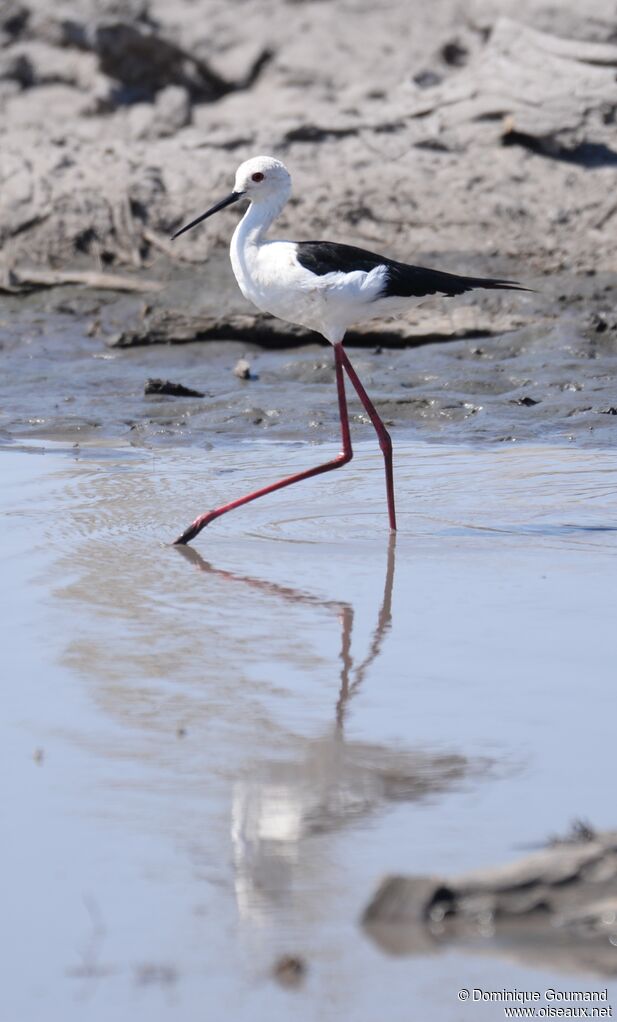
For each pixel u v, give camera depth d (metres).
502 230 19.38
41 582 9.38
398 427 14.27
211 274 19.03
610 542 10.37
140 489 11.88
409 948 5.11
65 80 23.47
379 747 6.78
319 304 10.79
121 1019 4.74
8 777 6.45
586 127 20.12
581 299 17.70
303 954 5.07
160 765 6.59
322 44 23.30
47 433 14.12
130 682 7.62
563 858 5.30
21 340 17.58
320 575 9.61
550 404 14.66
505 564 9.83
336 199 19.91
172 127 22.47
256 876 5.57
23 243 19.97
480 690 7.48
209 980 4.93
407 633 8.41
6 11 24.06
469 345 16.77
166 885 5.53
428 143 20.69
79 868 5.65
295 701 7.36
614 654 7.98
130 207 20.05
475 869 5.48
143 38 23.00
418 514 11.19
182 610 8.85
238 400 15.02
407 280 10.81
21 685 7.57
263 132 21.27
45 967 5.02
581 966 5.00
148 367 16.64
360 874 5.58
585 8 22.36
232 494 11.76
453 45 23.03
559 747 6.73
